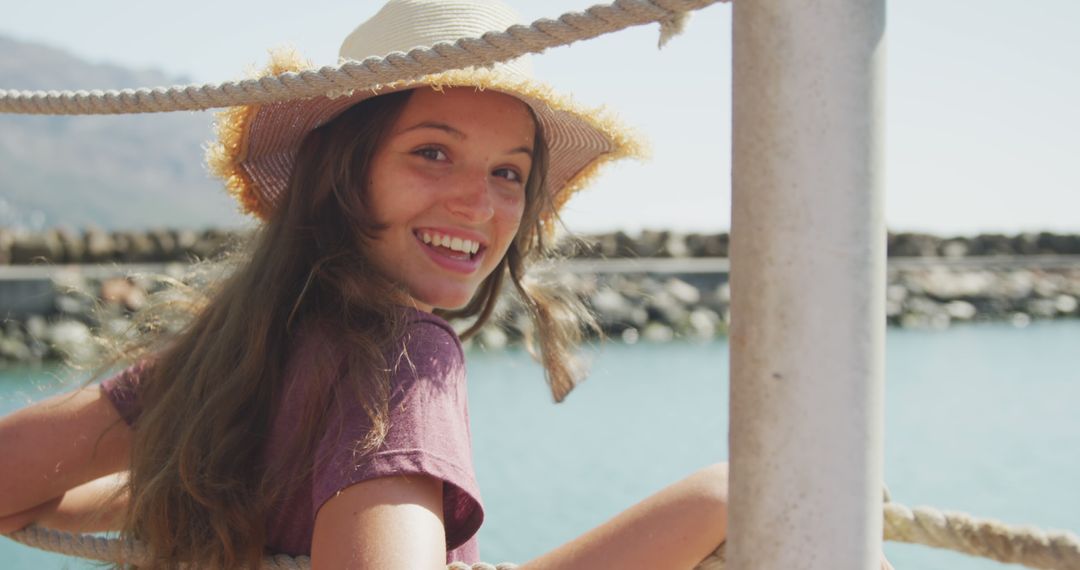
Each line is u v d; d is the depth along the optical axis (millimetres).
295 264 1737
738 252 954
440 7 1798
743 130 943
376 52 1811
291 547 1551
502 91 1777
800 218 916
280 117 1839
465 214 1744
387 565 1280
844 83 909
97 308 2469
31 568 5176
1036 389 10742
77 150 178625
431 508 1361
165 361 1854
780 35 916
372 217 1759
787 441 927
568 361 2336
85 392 1919
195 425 1613
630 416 9242
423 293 1771
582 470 7320
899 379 11703
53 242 17125
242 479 1572
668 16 1077
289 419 1565
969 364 13055
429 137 1738
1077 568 1130
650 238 20312
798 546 928
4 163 161500
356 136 1765
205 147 2021
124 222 155250
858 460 928
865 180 919
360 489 1349
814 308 917
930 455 7758
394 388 1442
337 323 1580
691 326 17266
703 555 1359
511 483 7020
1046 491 6613
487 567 1479
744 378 950
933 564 5141
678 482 1405
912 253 23078
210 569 1560
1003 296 20578
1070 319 20125
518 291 2268
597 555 1369
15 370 12344
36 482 1868
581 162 2193
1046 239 24297
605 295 17156
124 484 1850
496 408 9633
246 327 1693
